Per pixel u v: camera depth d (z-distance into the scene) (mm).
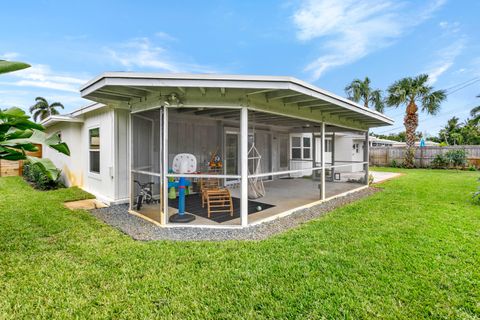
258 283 2502
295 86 3789
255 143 9375
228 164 8289
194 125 7219
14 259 2967
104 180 6219
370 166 18094
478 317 2047
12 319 2020
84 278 2578
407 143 16156
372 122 8328
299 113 5449
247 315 2064
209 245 3402
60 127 9039
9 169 10977
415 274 2664
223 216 4883
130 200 5199
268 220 4703
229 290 2393
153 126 5996
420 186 8500
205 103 4098
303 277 2609
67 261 2928
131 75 3514
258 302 2223
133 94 4387
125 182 5973
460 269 2756
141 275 2645
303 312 2102
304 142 12414
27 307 2148
